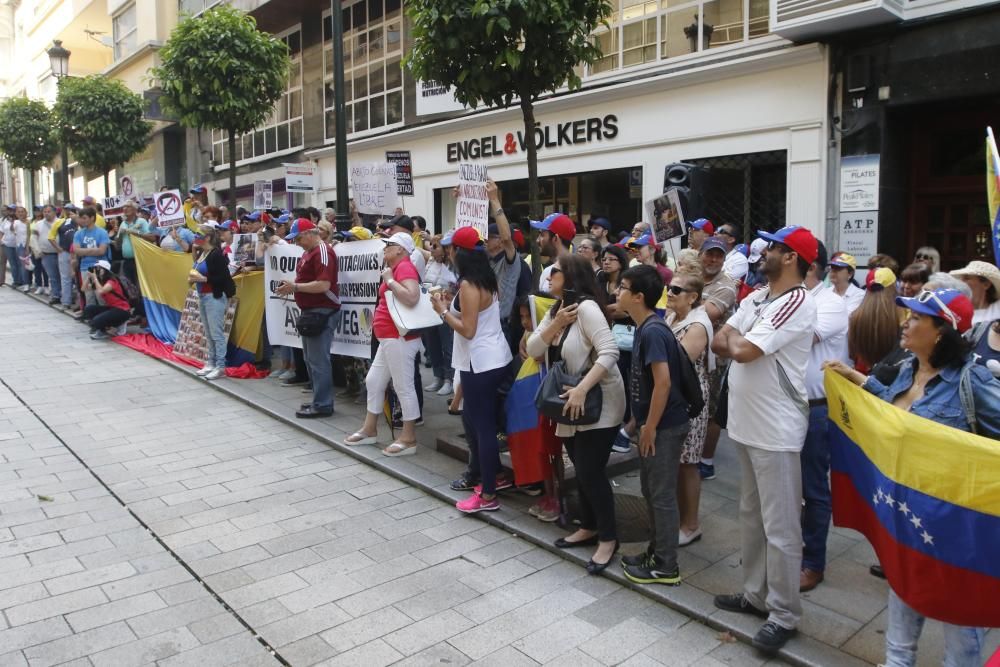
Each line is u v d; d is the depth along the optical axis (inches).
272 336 343.0
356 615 152.3
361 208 381.7
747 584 149.1
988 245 336.2
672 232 273.7
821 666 132.3
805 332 135.9
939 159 348.2
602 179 467.2
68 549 181.5
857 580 167.5
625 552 179.6
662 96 415.8
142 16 986.7
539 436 194.9
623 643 142.9
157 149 1014.4
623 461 235.6
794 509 138.5
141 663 135.2
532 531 191.2
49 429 279.1
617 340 219.6
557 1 218.2
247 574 169.6
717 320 200.7
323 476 235.5
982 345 146.7
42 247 568.7
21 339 450.9
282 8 728.3
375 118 667.4
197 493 219.0
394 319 241.8
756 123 375.2
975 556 109.0
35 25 1467.8
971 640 115.3
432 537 191.5
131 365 390.6
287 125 796.6
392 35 637.3
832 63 344.8
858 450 131.0
